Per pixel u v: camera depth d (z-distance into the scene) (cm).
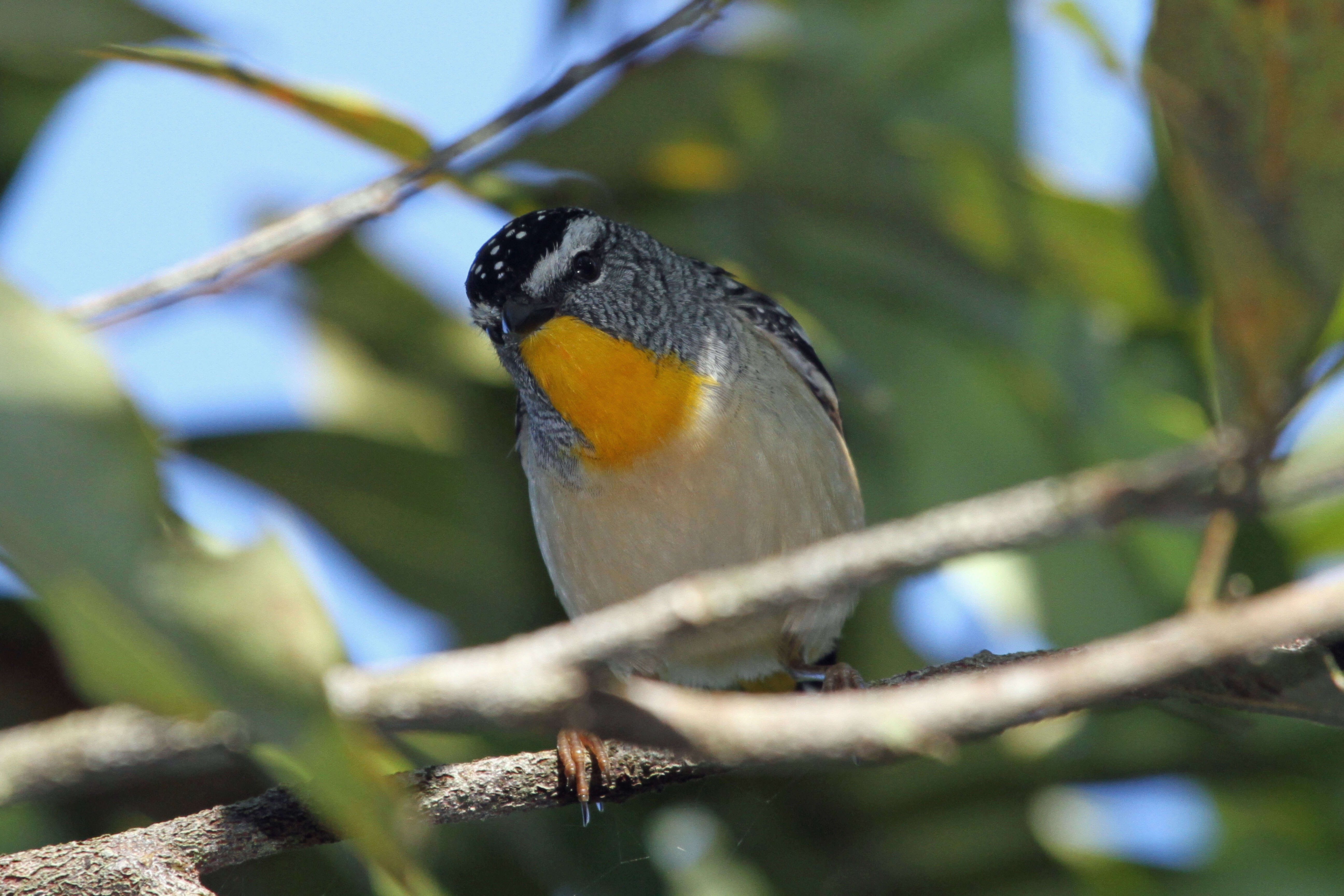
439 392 1026
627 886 841
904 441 1013
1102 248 880
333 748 296
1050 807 968
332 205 663
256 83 718
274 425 959
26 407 278
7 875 576
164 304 726
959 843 936
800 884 916
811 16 902
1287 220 408
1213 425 569
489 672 334
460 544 993
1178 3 425
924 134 859
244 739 326
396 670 332
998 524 331
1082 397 935
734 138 894
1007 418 995
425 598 995
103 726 324
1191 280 842
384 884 744
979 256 921
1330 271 398
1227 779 923
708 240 991
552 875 834
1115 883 945
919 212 906
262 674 286
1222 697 458
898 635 1021
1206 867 951
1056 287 921
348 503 982
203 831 600
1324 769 912
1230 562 900
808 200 935
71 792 329
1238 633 325
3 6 445
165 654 281
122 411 283
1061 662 346
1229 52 419
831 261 988
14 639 813
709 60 827
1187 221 449
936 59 909
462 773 631
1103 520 329
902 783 916
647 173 931
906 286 975
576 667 336
